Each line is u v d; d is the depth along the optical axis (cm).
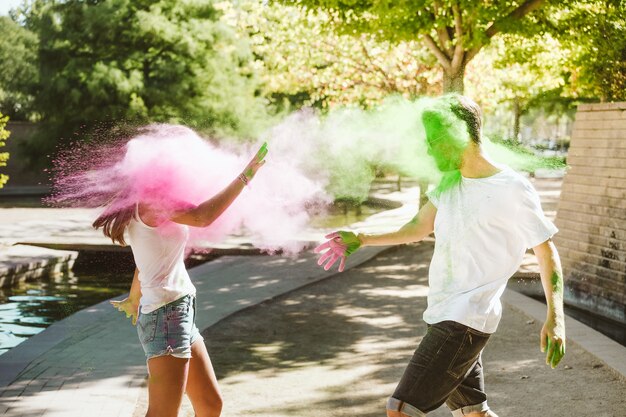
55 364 601
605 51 1212
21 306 1012
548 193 2883
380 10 1252
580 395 529
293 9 1805
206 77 3056
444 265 342
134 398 518
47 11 3150
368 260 1250
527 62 1703
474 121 342
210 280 1050
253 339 719
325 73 1966
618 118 902
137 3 3095
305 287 1011
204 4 3119
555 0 1302
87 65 3052
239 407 516
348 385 568
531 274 1098
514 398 526
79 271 1301
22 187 3306
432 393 332
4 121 1502
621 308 875
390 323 791
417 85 1972
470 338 330
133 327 732
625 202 879
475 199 336
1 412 484
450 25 1397
